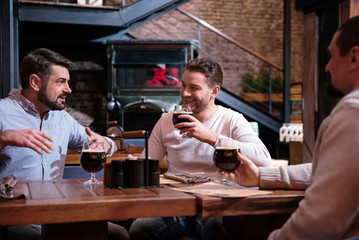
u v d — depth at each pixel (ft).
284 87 19.88
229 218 4.98
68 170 8.77
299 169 4.70
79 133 7.03
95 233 4.10
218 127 6.21
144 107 16.20
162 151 6.64
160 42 16.33
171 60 16.38
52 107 6.32
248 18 24.93
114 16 16.02
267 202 4.14
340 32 3.85
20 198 3.83
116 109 16.28
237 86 24.62
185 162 6.10
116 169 4.62
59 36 17.33
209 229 5.23
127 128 16.25
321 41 11.34
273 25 25.27
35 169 6.10
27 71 6.14
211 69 6.07
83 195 4.11
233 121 6.18
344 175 3.17
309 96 11.69
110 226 5.31
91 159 4.91
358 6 10.20
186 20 23.71
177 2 17.62
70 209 3.69
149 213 3.91
